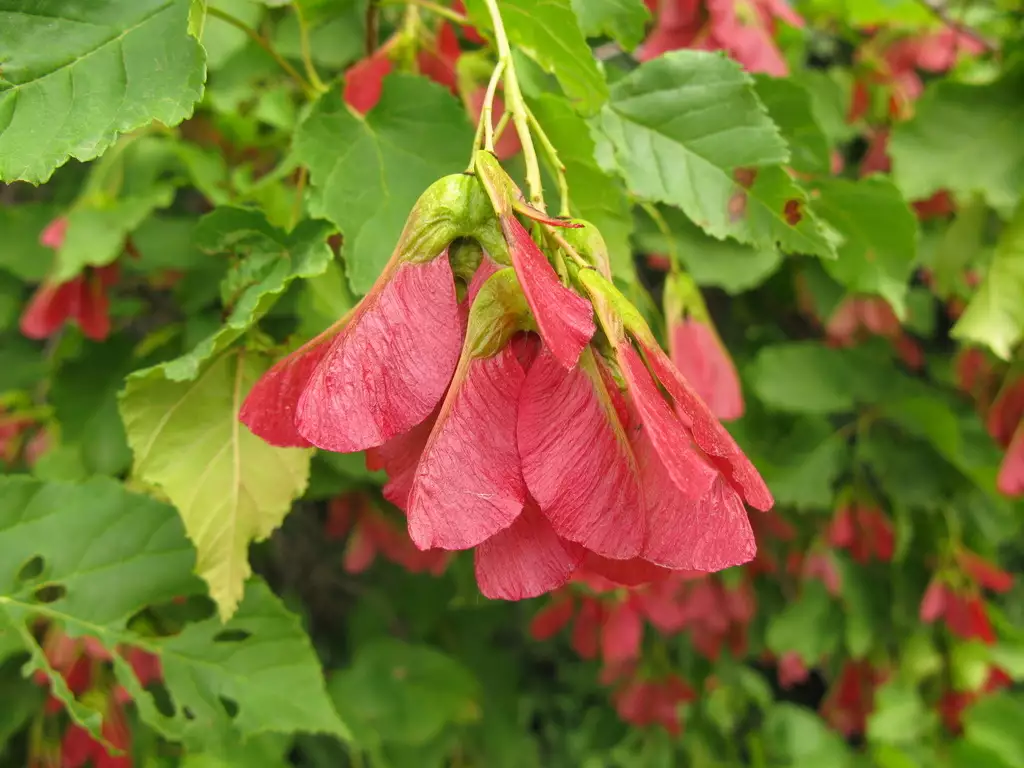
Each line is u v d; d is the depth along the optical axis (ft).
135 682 0.53
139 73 0.39
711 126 0.54
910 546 1.15
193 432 0.50
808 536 1.18
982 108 0.79
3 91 0.38
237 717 0.55
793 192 0.53
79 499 0.52
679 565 0.31
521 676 1.74
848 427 1.09
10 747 0.92
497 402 0.32
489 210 0.33
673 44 0.73
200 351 0.46
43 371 1.03
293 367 0.35
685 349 0.63
